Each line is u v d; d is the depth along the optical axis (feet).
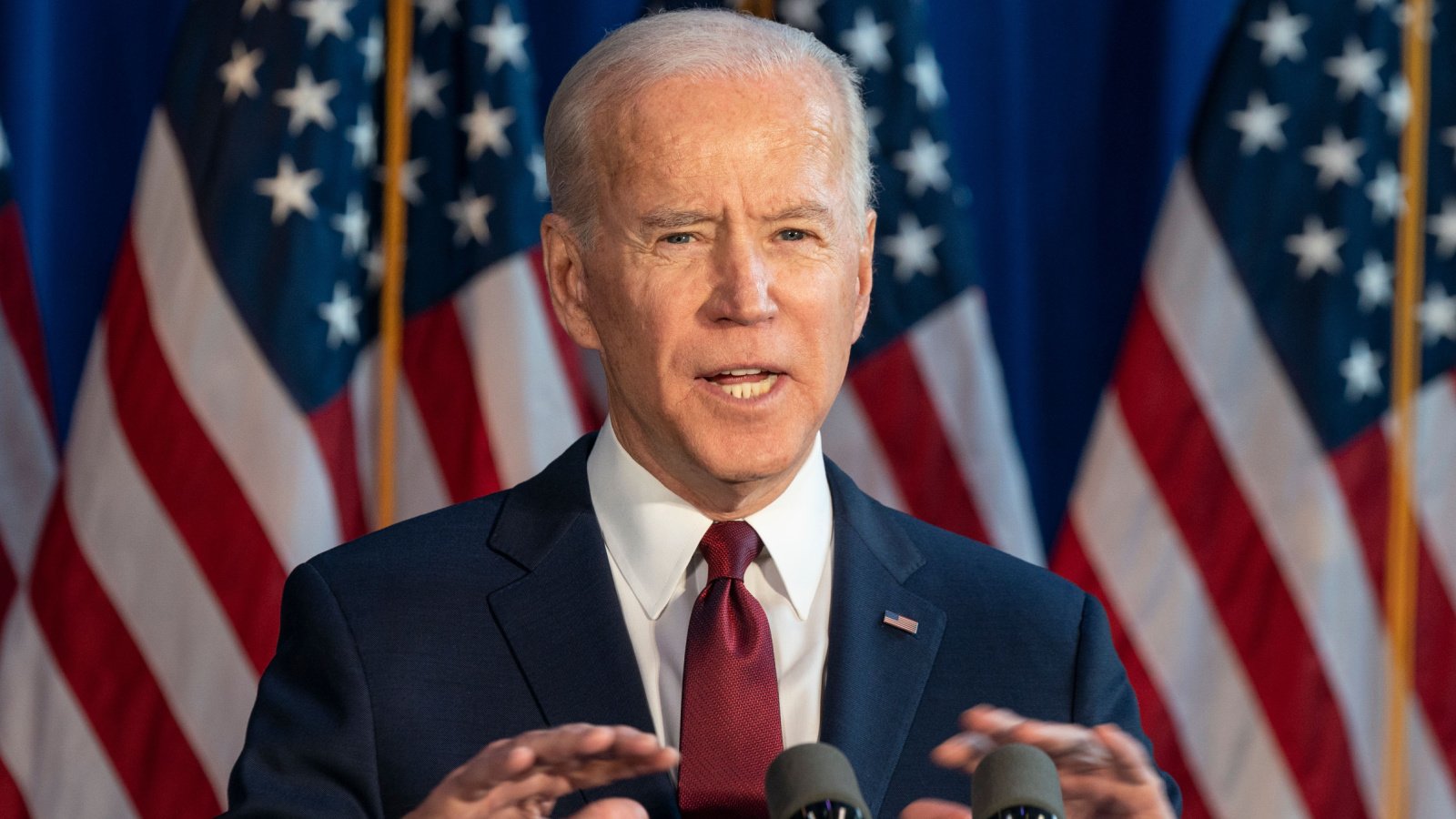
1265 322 34.78
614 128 14.87
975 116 37.01
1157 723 34.04
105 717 31.04
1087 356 37.11
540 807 12.10
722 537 15.61
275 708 15.03
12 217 32.65
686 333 14.53
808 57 15.23
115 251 34.14
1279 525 34.35
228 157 32.09
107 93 34.27
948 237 34.32
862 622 15.70
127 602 31.27
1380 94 35.40
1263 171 35.06
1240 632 34.24
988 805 11.39
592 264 15.19
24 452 32.68
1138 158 37.04
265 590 31.24
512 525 16.42
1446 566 35.19
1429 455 35.50
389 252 33.32
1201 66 36.83
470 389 33.22
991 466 33.91
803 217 14.62
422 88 34.19
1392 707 34.65
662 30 15.17
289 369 31.76
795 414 14.67
